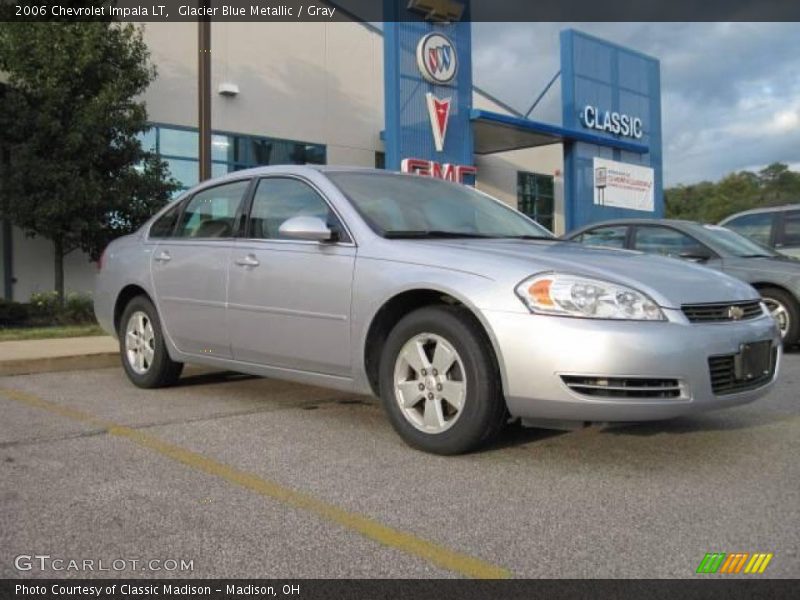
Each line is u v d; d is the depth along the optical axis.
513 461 4.02
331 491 3.57
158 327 5.98
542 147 26.53
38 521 3.20
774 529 3.08
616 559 2.81
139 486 3.65
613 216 24.98
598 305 3.68
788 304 8.30
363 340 4.36
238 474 3.83
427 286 4.05
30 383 6.58
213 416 5.14
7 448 4.32
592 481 3.70
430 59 17.80
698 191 72.81
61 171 12.34
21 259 14.09
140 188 13.31
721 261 8.45
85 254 14.94
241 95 17.53
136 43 13.53
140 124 13.37
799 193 67.75
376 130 20.61
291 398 5.78
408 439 4.19
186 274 5.60
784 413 5.15
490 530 3.10
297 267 4.75
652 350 3.60
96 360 7.54
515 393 3.74
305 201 4.99
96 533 3.07
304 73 18.88
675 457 4.10
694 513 3.26
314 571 2.74
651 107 27.02
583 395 3.63
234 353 5.27
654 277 3.96
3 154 12.83
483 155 24.38
